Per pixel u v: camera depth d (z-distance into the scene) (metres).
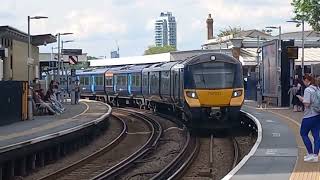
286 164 15.09
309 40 71.19
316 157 15.39
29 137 21.19
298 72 44.69
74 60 46.97
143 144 26.44
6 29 35.94
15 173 18.48
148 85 43.81
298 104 33.72
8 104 27.52
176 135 28.36
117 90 56.09
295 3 42.97
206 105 28.20
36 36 45.28
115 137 29.91
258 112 32.97
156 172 18.23
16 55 41.44
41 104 33.75
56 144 21.39
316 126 15.34
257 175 13.52
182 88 29.11
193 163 19.91
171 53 81.56
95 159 21.88
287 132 22.47
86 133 26.19
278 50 39.03
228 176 13.48
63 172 18.39
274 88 40.09
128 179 17.34
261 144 19.06
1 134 22.39
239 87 28.48
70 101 50.72
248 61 71.25
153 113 43.12
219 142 25.39
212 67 28.48
